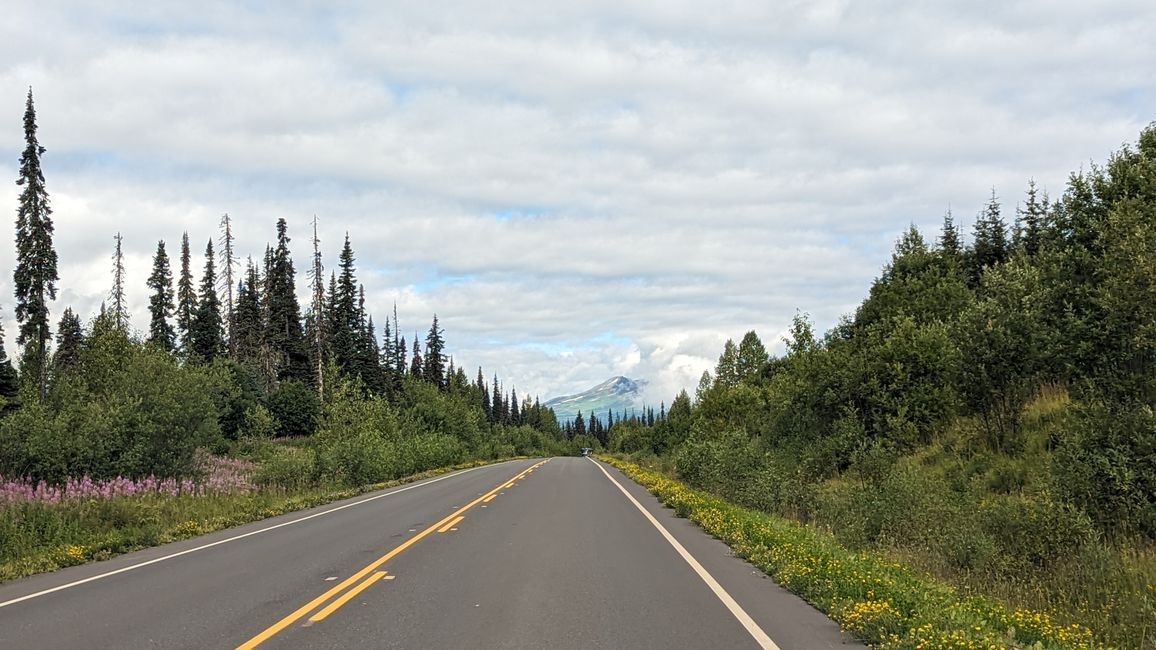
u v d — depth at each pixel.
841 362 27.14
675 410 66.81
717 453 27.12
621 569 11.27
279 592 9.73
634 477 38.66
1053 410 18.66
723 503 20.20
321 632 7.52
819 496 19.28
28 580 11.56
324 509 22.95
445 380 107.88
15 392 51.94
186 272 71.44
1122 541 11.53
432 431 63.06
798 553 11.04
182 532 16.83
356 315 81.69
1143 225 13.84
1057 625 8.19
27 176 43.97
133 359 26.58
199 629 7.77
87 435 23.30
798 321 32.22
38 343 44.22
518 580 10.37
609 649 6.82
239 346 74.00
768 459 24.38
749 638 7.23
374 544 14.30
